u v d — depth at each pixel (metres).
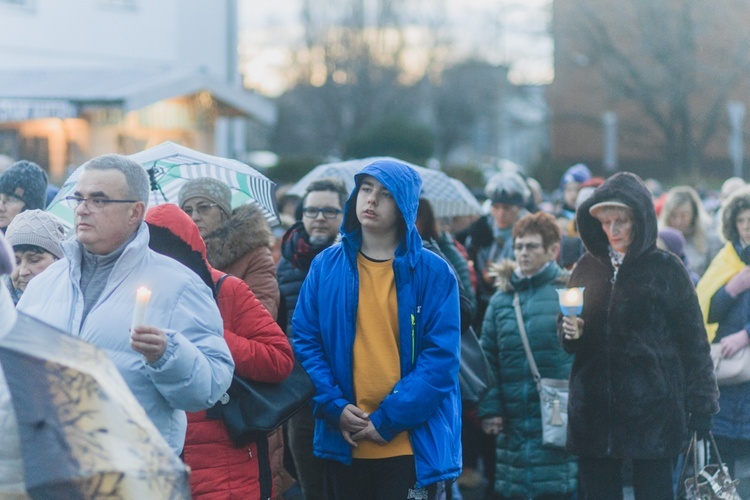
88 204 4.89
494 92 73.44
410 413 5.92
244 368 5.79
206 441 5.74
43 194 7.78
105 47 27.03
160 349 4.54
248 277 7.00
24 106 20.72
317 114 70.38
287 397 5.92
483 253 11.13
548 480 8.43
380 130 53.91
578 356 7.53
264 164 45.41
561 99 60.28
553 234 8.55
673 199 11.29
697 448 8.21
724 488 7.67
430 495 6.10
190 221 5.66
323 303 6.26
